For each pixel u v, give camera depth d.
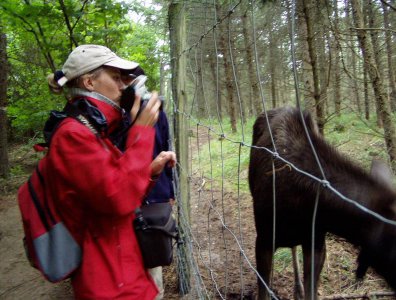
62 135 1.41
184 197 3.28
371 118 10.64
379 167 2.11
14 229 5.82
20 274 4.45
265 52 13.39
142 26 10.27
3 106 8.40
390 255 1.82
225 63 13.31
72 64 1.58
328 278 3.46
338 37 4.93
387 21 7.95
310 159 2.37
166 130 2.75
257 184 2.89
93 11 5.48
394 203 1.90
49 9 5.01
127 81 1.68
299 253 3.90
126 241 1.57
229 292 3.41
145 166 1.48
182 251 3.21
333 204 2.18
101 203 1.41
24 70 9.84
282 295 3.39
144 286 1.62
